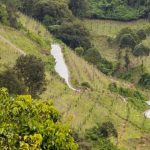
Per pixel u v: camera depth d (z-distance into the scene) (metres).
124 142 88.06
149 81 161.25
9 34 132.00
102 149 78.50
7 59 105.62
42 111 25.50
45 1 192.75
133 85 156.50
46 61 132.75
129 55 178.88
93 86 127.56
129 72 169.38
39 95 83.75
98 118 94.81
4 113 24.23
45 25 187.25
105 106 106.12
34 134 22.48
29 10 195.00
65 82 120.38
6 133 22.44
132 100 129.50
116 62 173.62
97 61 164.75
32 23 176.50
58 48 157.62
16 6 185.62
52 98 94.75
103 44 192.25
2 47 114.44
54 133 23.58
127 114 106.88
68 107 93.31
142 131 97.56
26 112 24.58
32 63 73.00
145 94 149.50
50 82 105.81
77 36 178.75
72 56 153.25
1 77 63.38
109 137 85.88
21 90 64.25
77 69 140.88
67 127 24.33
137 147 87.94
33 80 73.19
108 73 163.88
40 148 22.58
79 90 113.94
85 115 92.81
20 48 125.81
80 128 83.31
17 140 22.58
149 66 172.62
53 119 25.86
